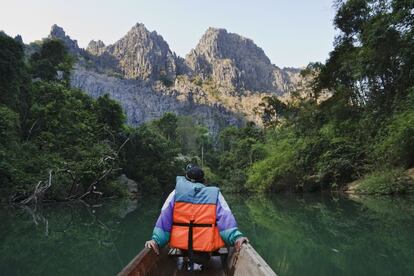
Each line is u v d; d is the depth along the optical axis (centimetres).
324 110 3072
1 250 814
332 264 629
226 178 4975
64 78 4109
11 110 2400
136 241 901
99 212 1722
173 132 6150
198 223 349
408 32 1903
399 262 627
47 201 2327
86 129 3059
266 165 3400
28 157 2402
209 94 15412
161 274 377
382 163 2355
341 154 2717
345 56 2531
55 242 906
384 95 2508
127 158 3750
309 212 1529
